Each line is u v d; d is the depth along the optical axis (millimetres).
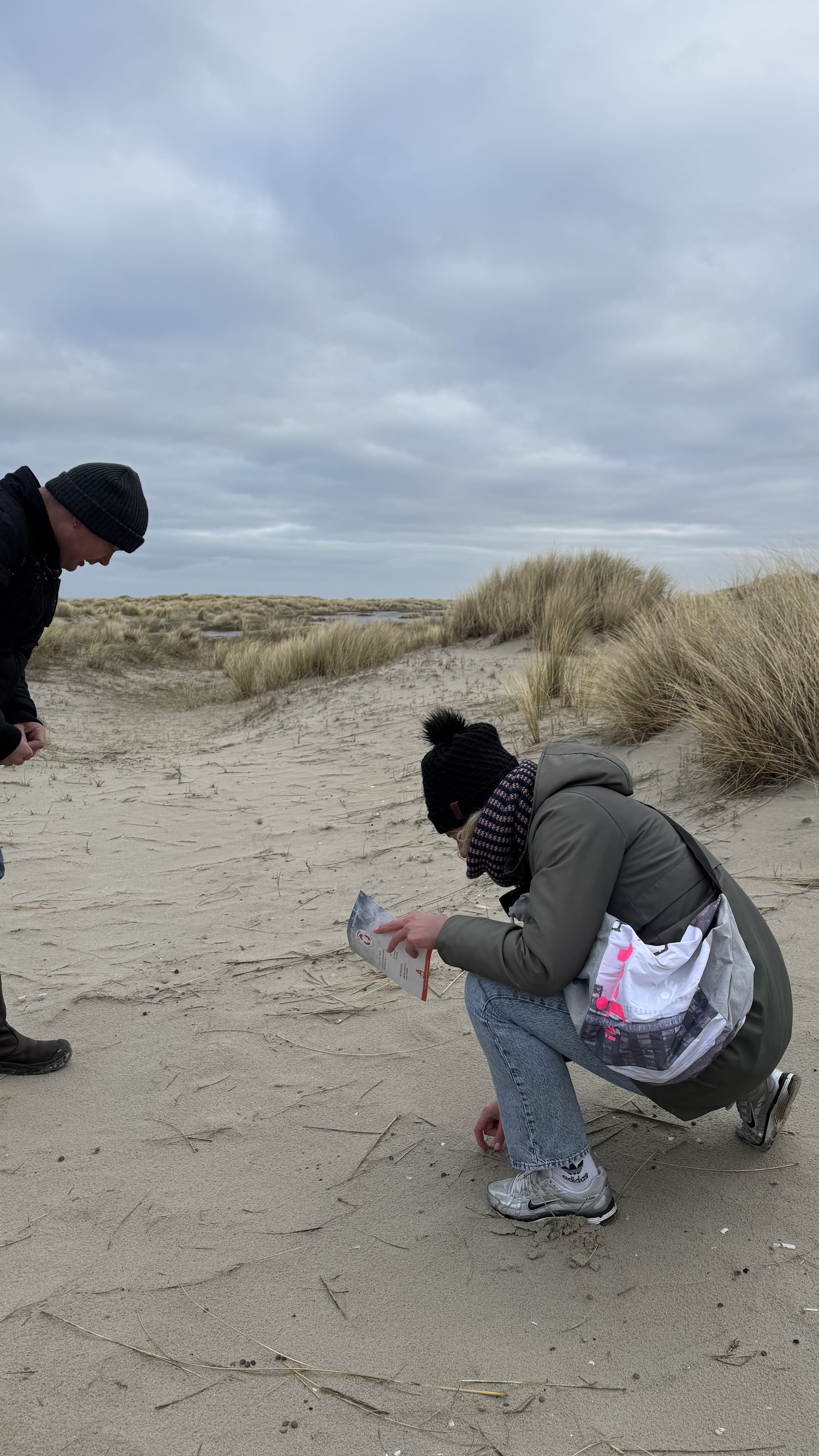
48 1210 2230
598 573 12398
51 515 2387
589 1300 1840
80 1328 1837
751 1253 1915
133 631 24062
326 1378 1694
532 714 6703
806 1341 1681
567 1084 2033
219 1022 3225
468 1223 2111
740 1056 1836
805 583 5926
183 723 12281
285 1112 2645
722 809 4668
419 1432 1570
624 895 1870
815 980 2951
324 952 3797
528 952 1839
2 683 2529
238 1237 2115
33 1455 1536
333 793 6629
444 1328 1799
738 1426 1528
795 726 4730
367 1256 2025
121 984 3568
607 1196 2061
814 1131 2289
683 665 6219
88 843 5652
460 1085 2729
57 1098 2766
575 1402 1604
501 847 1986
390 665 12320
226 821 6109
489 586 13469
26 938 4066
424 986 2123
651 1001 1750
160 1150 2479
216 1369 1724
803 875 3746
